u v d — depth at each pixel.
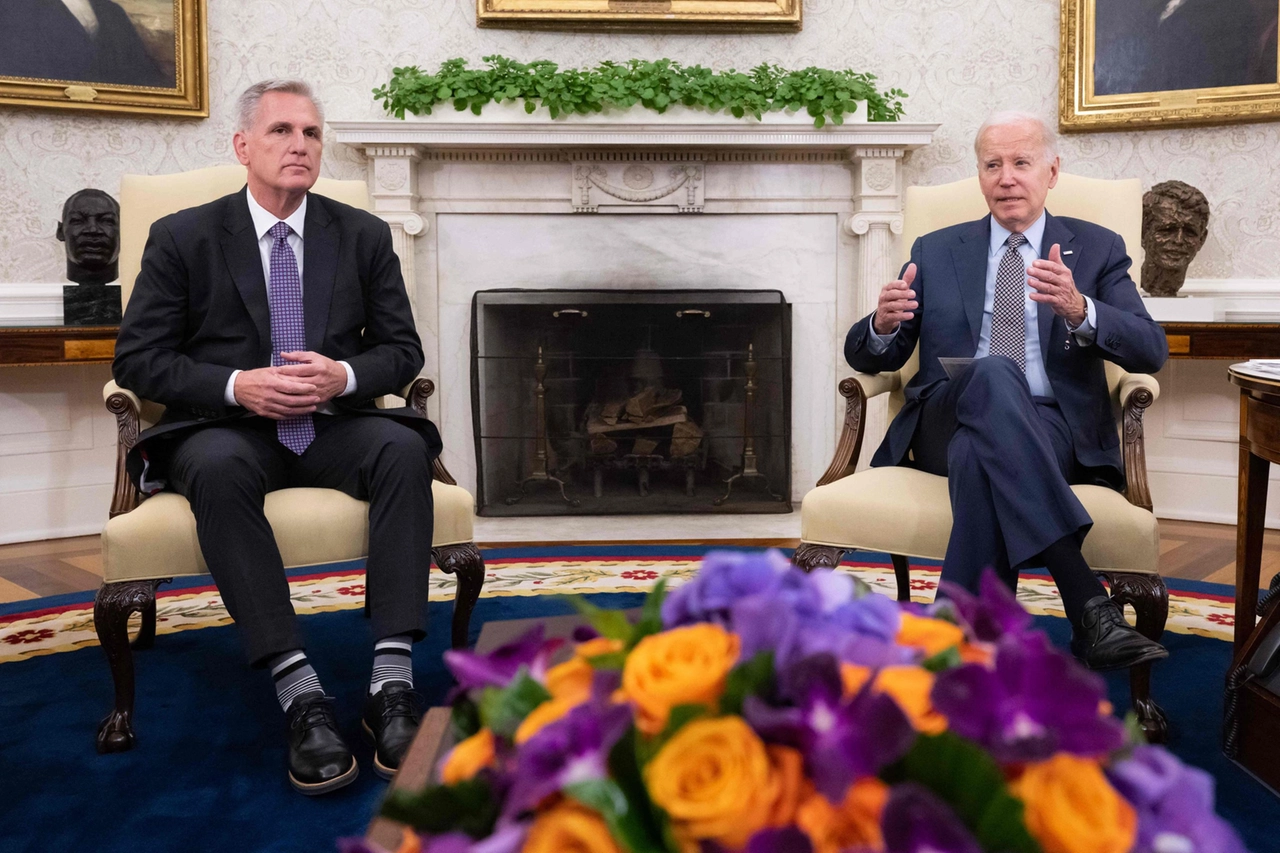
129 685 1.90
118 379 2.06
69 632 2.64
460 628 2.14
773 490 4.18
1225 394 3.89
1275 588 1.97
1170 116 3.87
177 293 2.12
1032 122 2.29
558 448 4.13
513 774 0.53
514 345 4.09
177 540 1.89
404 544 1.90
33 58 3.63
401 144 3.86
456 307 4.10
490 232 4.08
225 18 3.95
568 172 4.04
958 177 4.19
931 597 2.89
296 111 2.11
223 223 2.15
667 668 0.53
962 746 0.46
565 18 4.03
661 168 4.03
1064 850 0.46
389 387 2.18
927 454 2.20
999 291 2.30
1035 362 2.25
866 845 0.46
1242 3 3.74
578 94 3.78
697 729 0.49
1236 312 3.86
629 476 4.19
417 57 4.07
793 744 0.49
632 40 4.12
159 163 3.89
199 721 2.03
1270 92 3.74
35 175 3.72
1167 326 3.49
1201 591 2.94
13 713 2.08
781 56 4.15
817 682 0.50
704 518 4.07
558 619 1.23
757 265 4.14
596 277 4.12
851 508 2.02
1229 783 1.71
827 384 4.20
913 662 0.56
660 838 0.49
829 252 4.14
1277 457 1.73
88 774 1.79
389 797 0.57
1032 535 1.79
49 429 3.76
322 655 2.44
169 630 2.67
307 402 2.01
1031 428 1.85
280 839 1.55
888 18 4.14
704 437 4.11
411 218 3.93
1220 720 1.98
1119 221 2.46
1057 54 4.09
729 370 4.11
